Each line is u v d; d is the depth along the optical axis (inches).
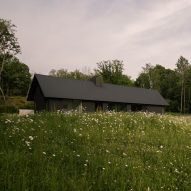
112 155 422.3
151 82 4645.7
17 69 4697.3
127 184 335.9
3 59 3147.1
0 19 3021.7
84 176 332.2
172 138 596.4
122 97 2468.0
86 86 2375.7
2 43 3041.3
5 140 405.4
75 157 390.0
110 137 536.4
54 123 560.4
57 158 378.0
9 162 330.6
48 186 296.8
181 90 4136.3
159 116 806.5
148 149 486.9
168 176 382.6
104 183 327.6
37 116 621.0
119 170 368.2
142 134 587.8
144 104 2566.4
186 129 716.7
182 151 505.7
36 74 2176.4
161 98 2753.4
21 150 384.5
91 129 559.2
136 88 2726.4
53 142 444.5
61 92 2135.8
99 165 370.3
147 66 4795.8
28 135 446.0
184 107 3924.7
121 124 644.1
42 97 2138.3
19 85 4709.6
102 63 4234.7
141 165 405.1
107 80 4160.9
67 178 325.4
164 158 453.1
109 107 2370.8
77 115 674.2
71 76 5088.6
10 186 280.1
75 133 510.3
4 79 4621.1
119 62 4229.8
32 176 312.2
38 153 374.0
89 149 431.8
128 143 519.2
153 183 349.4
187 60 4261.8
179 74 4249.5
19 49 3132.4
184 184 364.8
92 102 2273.6
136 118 726.5
